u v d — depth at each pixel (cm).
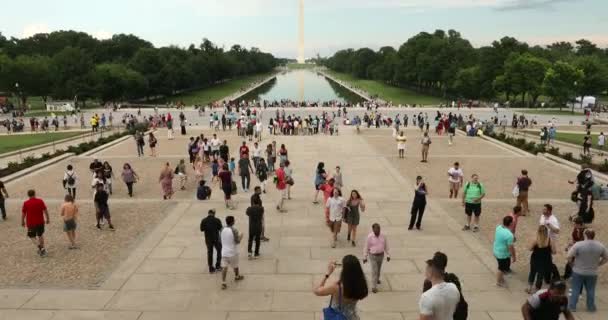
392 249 1822
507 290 1468
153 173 3378
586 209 2072
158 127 6506
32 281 1555
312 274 1596
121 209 2397
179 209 2383
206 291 1475
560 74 9825
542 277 1416
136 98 13238
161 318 1315
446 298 783
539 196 2712
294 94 17700
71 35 18650
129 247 1859
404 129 6103
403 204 2475
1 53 11831
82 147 4341
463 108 9975
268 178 3125
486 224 2133
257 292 1466
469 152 4284
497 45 12150
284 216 2256
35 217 1741
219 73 18738
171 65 13475
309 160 3800
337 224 1819
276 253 1783
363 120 7438
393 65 17312
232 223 1502
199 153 3288
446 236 1970
